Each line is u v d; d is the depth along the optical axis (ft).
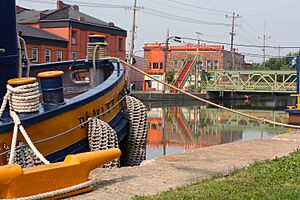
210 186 19.15
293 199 17.38
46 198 16.01
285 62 306.55
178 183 19.98
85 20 158.40
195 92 181.78
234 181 20.22
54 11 159.43
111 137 26.35
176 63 217.56
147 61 217.36
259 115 121.60
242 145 32.53
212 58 224.12
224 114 123.54
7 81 21.63
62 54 145.89
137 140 36.70
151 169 23.00
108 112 29.84
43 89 23.47
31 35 132.77
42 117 21.31
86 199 16.84
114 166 26.43
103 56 38.55
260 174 21.85
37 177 15.74
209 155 27.78
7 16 22.04
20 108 20.74
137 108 36.81
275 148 31.22
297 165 24.12
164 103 161.58
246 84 176.24
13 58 22.49
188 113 125.90
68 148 23.71
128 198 17.17
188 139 70.49
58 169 16.51
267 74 172.14
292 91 162.81
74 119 24.31
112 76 34.58
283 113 130.62
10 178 14.85
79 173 17.44
